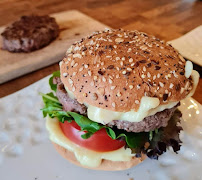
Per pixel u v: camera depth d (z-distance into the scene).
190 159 0.17
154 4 0.42
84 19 0.35
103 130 0.16
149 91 0.13
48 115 0.19
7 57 0.26
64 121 0.17
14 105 0.21
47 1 0.43
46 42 0.28
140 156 0.16
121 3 0.42
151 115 0.14
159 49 0.15
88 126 0.15
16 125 0.20
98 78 0.13
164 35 0.32
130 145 0.15
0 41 0.29
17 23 0.30
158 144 0.16
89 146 0.16
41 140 0.19
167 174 0.16
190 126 0.20
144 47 0.15
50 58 0.26
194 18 0.37
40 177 0.16
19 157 0.17
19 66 0.24
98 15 0.38
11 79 0.24
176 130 0.17
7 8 0.40
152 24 0.35
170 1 0.43
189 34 0.27
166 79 0.13
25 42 0.26
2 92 0.23
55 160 0.17
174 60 0.15
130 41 0.15
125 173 0.16
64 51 0.27
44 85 0.23
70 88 0.14
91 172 0.16
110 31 0.17
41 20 0.31
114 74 0.13
